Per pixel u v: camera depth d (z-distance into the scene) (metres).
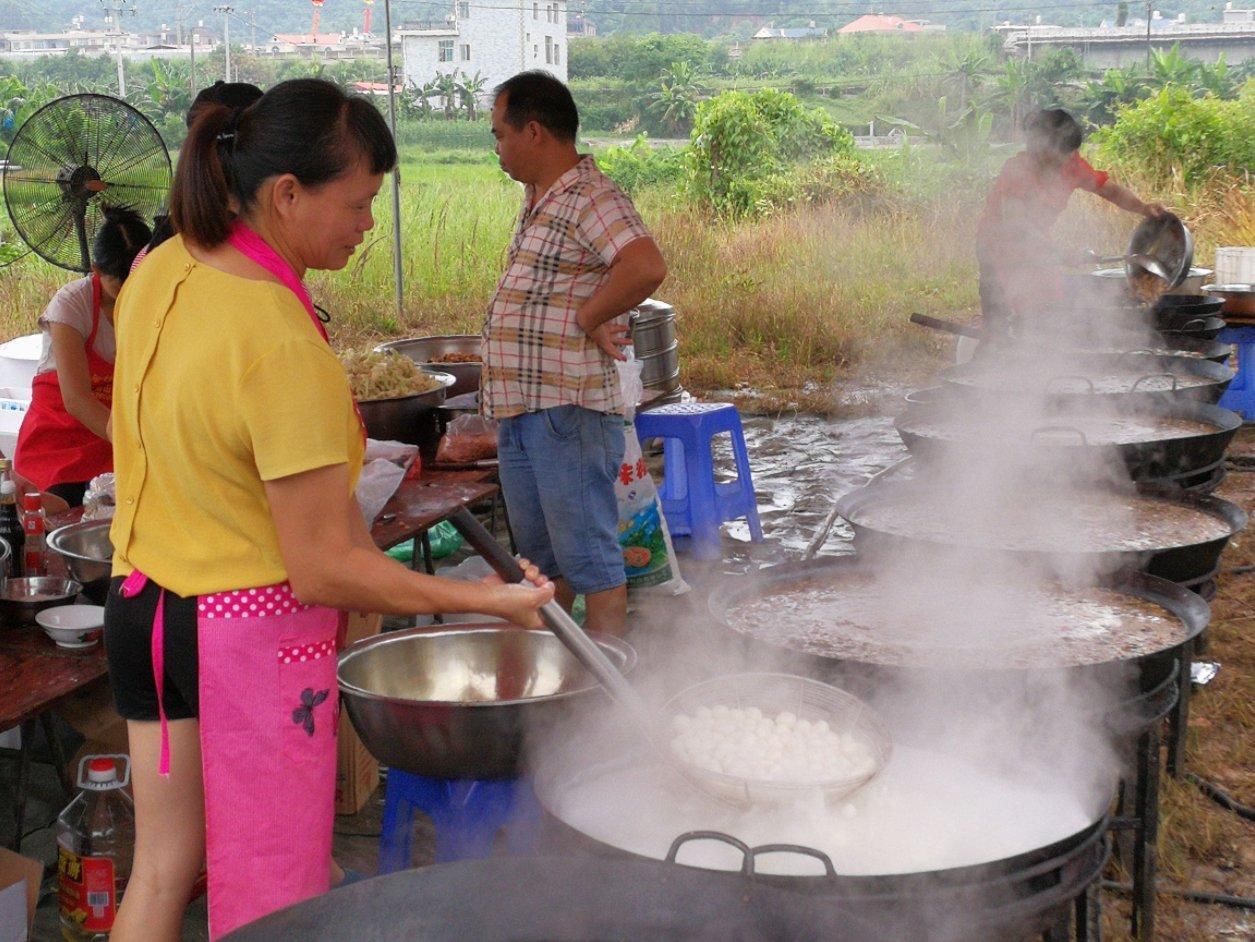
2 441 4.96
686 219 14.34
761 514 5.86
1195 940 2.64
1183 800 3.09
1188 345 5.17
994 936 1.68
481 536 1.97
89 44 78.06
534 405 3.47
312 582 1.74
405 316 10.58
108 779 2.41
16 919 2.26
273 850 1.88
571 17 88.69
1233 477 6.37
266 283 1.74
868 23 82.06
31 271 11.27
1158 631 2.46
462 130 29.33
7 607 2.53
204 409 1.71
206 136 1.76
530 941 1.53
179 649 1.81
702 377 9.02
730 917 1.50
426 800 2.34
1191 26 51.66
